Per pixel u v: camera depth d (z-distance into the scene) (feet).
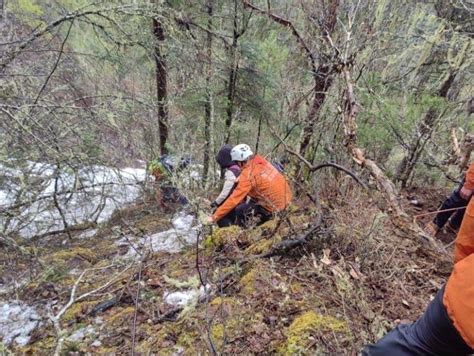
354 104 10.78
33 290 9.76
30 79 13.15
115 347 7.36
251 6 16.44
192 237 13.09
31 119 10.54
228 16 18.58
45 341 7.80
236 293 8.42
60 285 10.01
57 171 13.00
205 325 7.43
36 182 13.48
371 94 13.82
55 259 11.76
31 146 11.82
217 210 12.37
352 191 11.66
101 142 13.84
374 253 9.14
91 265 11.67
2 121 11.05
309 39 15.57
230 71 19.54
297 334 6.82
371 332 6.69
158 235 13.92
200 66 18.19
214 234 11.24
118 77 15.58
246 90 20.27
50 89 13.76
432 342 4.26
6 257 11.71
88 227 15.44
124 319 8.07
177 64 16.99
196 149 17.31
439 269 8.93
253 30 19.20
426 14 16.79
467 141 11.60
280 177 12.63
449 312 4.03
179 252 11.75
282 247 9.45
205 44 19.13
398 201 8.65
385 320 7.11
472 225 4.74
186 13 17.25
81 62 14.94
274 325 7.30
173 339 7.30
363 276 8.34
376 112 14.10
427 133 15.20
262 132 22.15
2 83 11.73
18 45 12.35
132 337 6.84
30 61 13.71
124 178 16.42
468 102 16.28
